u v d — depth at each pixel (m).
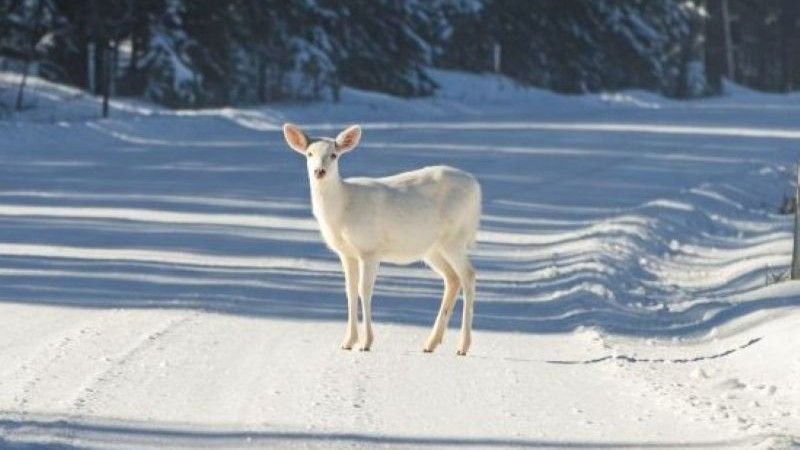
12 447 25.91
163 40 153.12
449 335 40.94
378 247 37.88
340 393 31.92
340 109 160.62
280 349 37.31
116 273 49.84
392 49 193.12
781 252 57.75
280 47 169.00
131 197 75.06
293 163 97.12
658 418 30.02
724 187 84.56
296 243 58.78
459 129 131.88
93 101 142.50
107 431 27.66
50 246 56.34
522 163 99.69
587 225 67.25
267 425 28.53
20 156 97.69
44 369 33.66
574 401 31.75
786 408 31.09
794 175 95.94
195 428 28.16
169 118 129.12
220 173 89.31
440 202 38.78
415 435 28.06
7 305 43.22
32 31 149.62
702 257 59.81
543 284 49.91
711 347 39.69
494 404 31.30
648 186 85.75
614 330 41.97
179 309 43.03
